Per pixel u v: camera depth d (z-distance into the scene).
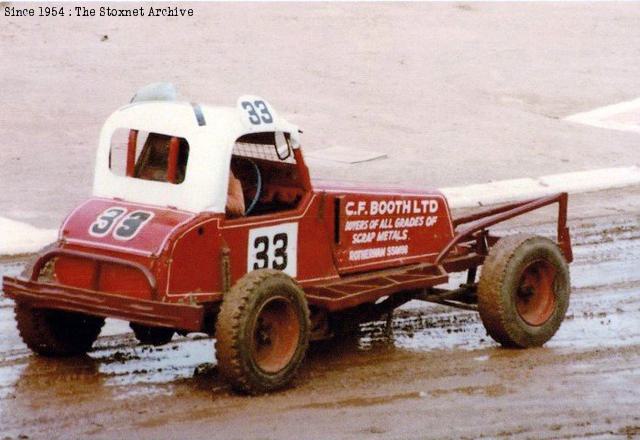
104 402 19.22
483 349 22.53
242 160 21.12
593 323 24.50
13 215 30.41
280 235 20.31
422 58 50.50
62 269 19.83
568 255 24.16
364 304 22.05
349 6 56.06
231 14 53.06
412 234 22.55
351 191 21.45
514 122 43.84
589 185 36.94
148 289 19.00
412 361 21.72
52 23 49.44
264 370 19.27
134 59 46.25
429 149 39.72
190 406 19.08
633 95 48.91
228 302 18.86
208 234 19.31
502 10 58.66
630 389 20.59
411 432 18.27
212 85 43.97
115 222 19.59
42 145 36.91
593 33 56.97
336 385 20.25
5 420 18.41
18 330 21.55
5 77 42.97
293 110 42.41
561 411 19.42
